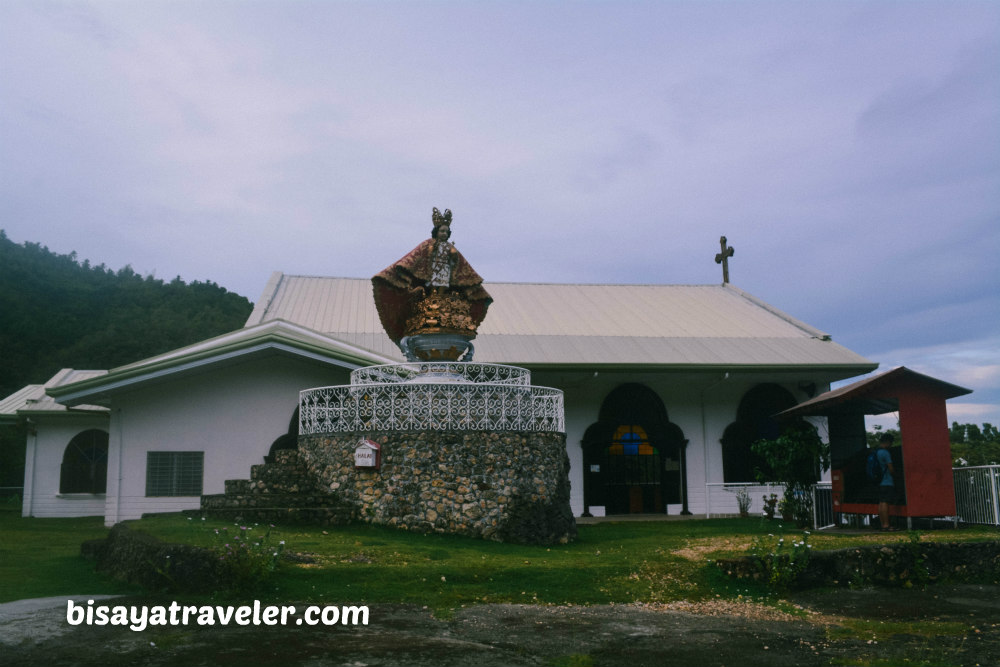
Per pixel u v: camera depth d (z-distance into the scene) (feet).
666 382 72.95
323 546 34.14
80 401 56.03
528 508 43.01
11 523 61.98
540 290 92.32
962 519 47.83
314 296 82.53
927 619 27.22
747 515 69.26
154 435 56.70
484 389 44.39
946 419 44.55
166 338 192.85
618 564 32.89
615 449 73.56
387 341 70.18
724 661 21.34
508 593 29.07
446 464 42.80
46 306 203.00
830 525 51.65
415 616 25.54
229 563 27.40
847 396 44.75
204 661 20.01
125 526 37.40
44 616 24.32
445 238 52.37
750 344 76.13
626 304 89.15
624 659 21.39
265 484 45.75
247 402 58.23
